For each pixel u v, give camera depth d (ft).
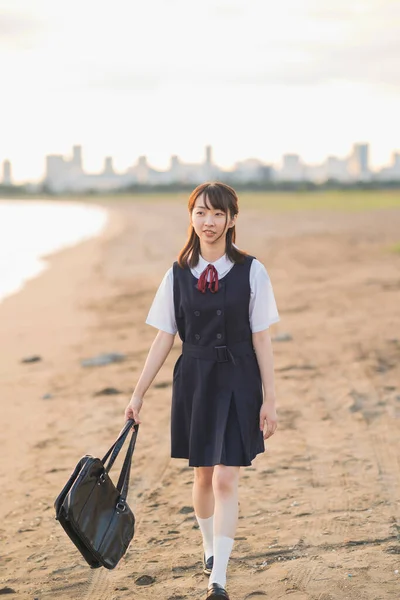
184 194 506.07
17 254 86.63
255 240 89.86
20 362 30.58
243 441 10.80
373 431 19.44
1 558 13.47
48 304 47.14
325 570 11.85
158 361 11.44
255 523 14.02
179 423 11.35
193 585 11.80
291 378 25.07
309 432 19.54
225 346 10.97
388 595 10.93
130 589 11.90
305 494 15.38
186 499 15.64
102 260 75.72
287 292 44.86
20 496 16.40
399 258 61.93
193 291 11.01
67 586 12.20
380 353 28.07
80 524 10.00
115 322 38.99
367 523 13.69
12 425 21.79
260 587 11.45
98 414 22.50
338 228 108.88
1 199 540.93
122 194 540.93
